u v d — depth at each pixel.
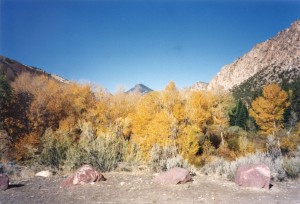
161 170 10.62
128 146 12.12
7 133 30.08
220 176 9.79
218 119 37.59
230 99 43.88
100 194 6.69
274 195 6.83
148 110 30.17
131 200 6.18
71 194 6.71
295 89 66.62
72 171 10.76
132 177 8.89
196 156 26.19
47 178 9.17
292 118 47.41
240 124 53.44
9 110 32.69
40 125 32.00
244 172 7.86
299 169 10.12
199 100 35.91
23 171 10.54
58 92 37.75
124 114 33.19
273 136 31.16
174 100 33.69
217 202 6.06
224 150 29.16
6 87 32.28
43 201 6.09
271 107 40.44
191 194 6.71
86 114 31.91
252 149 27.45
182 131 24.80
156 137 23.05
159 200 6.18
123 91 38.03
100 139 11.52
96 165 10.65
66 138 13.32
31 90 37.62
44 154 12.16
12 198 6.36
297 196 6.78
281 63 167.62
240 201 6.17
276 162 10.49
